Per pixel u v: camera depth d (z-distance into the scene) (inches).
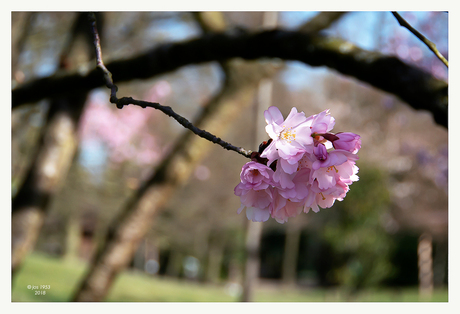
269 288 641.6
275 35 79.5
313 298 436.8
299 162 41.9
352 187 400.2
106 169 366.6
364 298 402.3
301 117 41.6
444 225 499.8
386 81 67.4
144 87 358.0
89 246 664.4
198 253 658.2
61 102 132.4
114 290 380.2
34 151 130.6
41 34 210.4
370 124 447.5
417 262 585.0
